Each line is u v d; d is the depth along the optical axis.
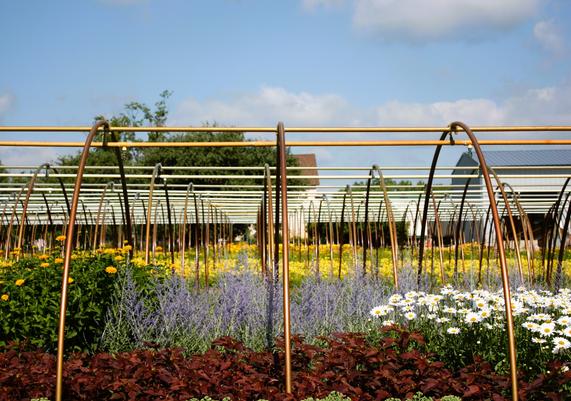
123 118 35.22
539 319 3.94
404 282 6.07
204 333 4.77
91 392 3.03
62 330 2.99
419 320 4.64
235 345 3.68
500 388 3.13
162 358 3.42
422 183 9.21
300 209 11.74
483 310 3.93
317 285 5.83
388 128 5.44
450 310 4.17
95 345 4.63
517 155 23.59
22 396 3.03
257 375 3.22
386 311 4.41
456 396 2.98
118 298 5.02
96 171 26.59
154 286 5.27
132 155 31.20
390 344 3.51
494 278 7.25
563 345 3.53
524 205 11.06
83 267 5.08
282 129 4.01
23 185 7.62
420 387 3.16
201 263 9.87
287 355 3.08
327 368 3.35
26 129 5.23
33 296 4.65
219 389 3.06
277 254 5.85
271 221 5.94
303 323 4.91
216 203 10.70
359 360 3.35
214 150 26.03
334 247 14.04
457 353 3.91
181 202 10.21
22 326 4.50
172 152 25.97
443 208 11.66
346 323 5.16
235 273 5.79
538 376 3.22
